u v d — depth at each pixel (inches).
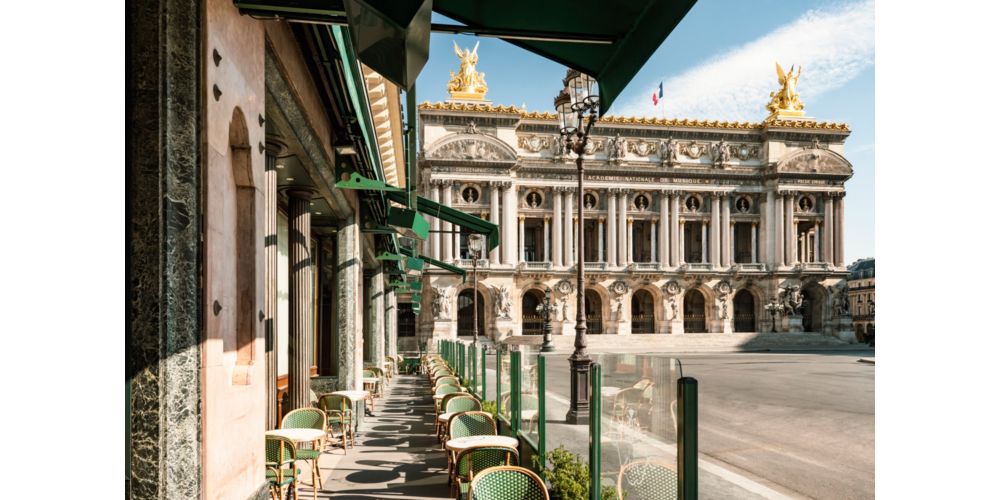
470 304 3090.6
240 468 195.8
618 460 255.0
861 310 4419.3
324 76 350.9
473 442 382.3
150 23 152.5
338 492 403.9
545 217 3046.3
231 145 206.8
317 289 812.0
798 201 3223.4
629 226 3102.9
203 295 167.2
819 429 693.3
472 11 176.7
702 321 3253.0
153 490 146.6
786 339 2930.6
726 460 536.4
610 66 184.1
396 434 613.3
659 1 154.9
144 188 149.6
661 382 209.5
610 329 3004.4
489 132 2947.8
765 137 3218.5
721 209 3179.1
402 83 130.7
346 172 473.4
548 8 171.5
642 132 3120.1
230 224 190.7
